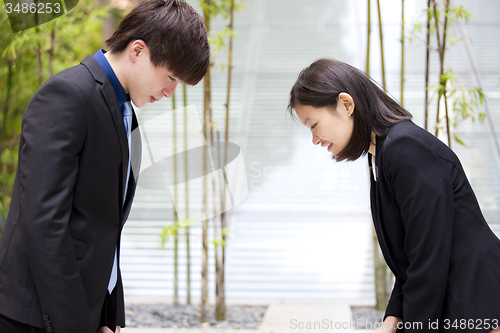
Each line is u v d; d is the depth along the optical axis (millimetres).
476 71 4926
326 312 2557
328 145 1181
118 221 1128
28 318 971
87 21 2955
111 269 1111
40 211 912
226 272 3148
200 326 2412
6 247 1009
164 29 1037
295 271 3119
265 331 2162
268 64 5539
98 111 1016
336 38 5895
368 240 3357
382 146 1054
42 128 950
